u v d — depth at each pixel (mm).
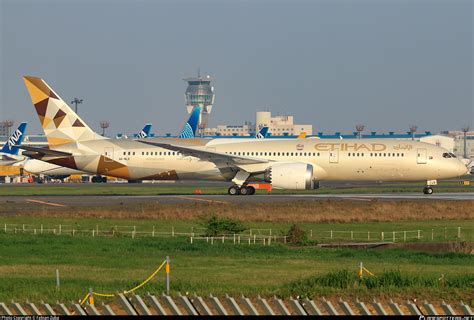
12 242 154500
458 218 199500
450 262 132375
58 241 156250
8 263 129750
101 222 188375
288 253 142875
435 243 155875
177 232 173875
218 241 159625
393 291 101438
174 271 121750
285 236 161875
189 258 136375
